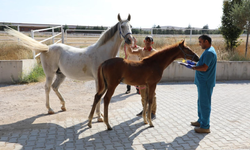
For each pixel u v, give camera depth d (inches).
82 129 158.4
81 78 181.6
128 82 155.8
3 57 401.1
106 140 140.6
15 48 435.2
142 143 136.9
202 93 149.2
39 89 285.4
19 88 290.0
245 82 350.0
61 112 197.5
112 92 153.1
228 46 496.7
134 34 578.2
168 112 200.1
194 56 159.8
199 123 165.3
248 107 216.1
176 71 353.4
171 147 131.7
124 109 209.0
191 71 358.0
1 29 563.5
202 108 150.8
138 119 181.9
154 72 157.2
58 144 133.3
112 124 169.9
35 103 225.6
